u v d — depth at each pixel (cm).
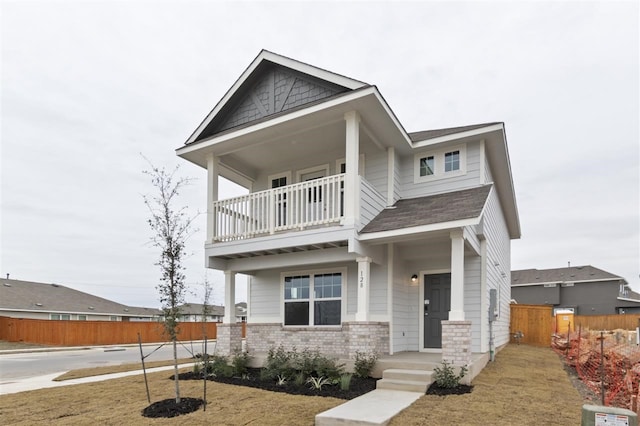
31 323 2284
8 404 644
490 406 548
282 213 938
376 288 947
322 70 891
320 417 503
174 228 656
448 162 1029
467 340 703
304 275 1085
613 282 3098
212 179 1055
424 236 796
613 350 886
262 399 636
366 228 839
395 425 477
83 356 1697
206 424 511
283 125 918
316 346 1015
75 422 533
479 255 977
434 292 999
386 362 768
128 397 678
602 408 310
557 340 1367
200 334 2756
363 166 1043
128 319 3578
